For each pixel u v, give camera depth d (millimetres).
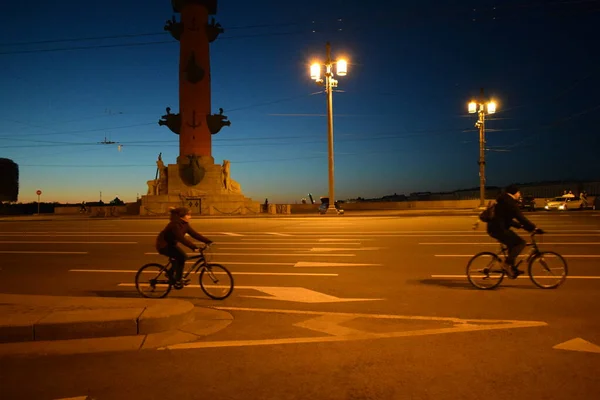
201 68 46000
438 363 4945
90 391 4371
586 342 5590
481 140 38656
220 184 47750
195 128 46469
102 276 10953
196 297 8547
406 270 10945
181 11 46625
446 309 7344
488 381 4453
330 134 35344
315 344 5668
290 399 4148
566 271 8758
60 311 6465
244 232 22250
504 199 8680
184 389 4395
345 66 32000
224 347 5590
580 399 4062
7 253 15375
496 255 8852
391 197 88812
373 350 5406
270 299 8266
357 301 8016
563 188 56594
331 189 36844
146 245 17156
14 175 69062
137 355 5328
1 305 6840
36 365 5043
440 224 24797
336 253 13977
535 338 5766
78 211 63750
